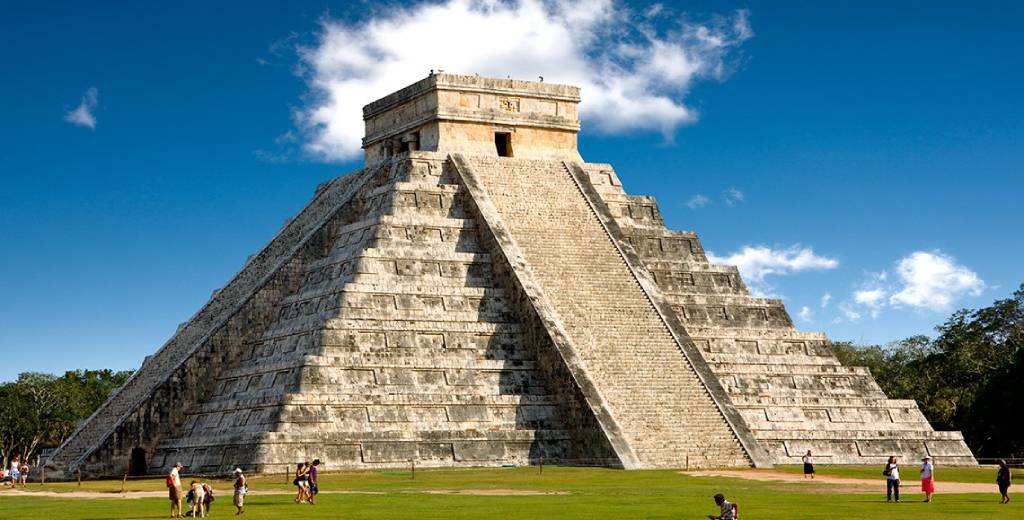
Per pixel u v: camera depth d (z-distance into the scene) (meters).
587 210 93.00
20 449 140.62
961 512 50.19
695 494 59.16
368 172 96.06
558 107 98.75
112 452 81.69
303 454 75.00
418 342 81.75
